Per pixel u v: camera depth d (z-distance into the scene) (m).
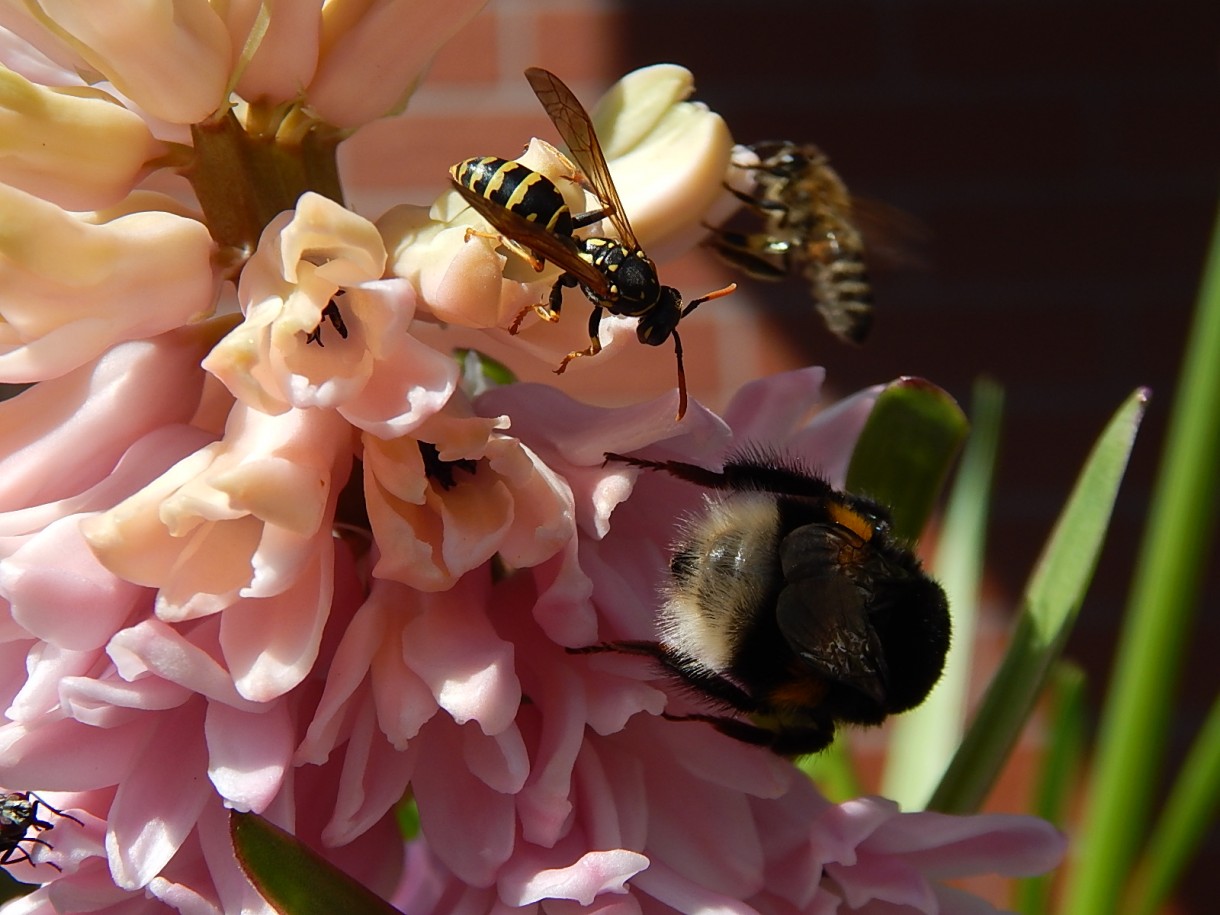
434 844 0.21
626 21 0.40
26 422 0.21
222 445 0.21
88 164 0.21
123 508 0.20
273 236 0.21
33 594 0.20
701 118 0.22
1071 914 0.26
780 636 0.23
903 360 0.41
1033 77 0.41
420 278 0.21
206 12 0.21
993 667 0.40
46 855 0.21
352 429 0.21
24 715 0.20
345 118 0.21
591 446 0.21
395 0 0.21
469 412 0.21
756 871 0.21
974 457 0.26
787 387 0.22
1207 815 0.26
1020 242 0.41
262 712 0.20
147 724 0.21
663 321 0.22
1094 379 0.41
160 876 0.21
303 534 0.20
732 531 0.23
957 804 0.23
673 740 0.22
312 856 0.20
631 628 0.21
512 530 0.21
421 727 0.21
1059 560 0.23
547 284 0.21
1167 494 0.25
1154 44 0.42
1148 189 0.41
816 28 0.41
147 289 0.21
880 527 0.23
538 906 0.21
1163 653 0.25
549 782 0.21
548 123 0.39
